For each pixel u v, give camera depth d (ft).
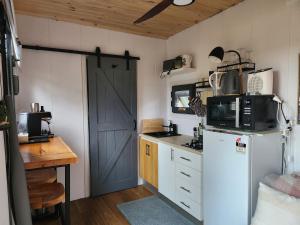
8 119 3.99
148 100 11.84
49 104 9.34
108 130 10.68
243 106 6.25
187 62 10.07
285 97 6.62
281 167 6.51
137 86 11.48
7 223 3.76
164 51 12.18
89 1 7.73
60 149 6.03
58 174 9.34
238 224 5.91
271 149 6.18
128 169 11.34
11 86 5.04
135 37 11.32
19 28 8.70
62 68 9.57
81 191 10.17
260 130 6.25
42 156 5.22
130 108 11.22
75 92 9.87
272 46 6.97
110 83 10.60
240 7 7.98
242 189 5.77
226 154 6.20
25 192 4.36
